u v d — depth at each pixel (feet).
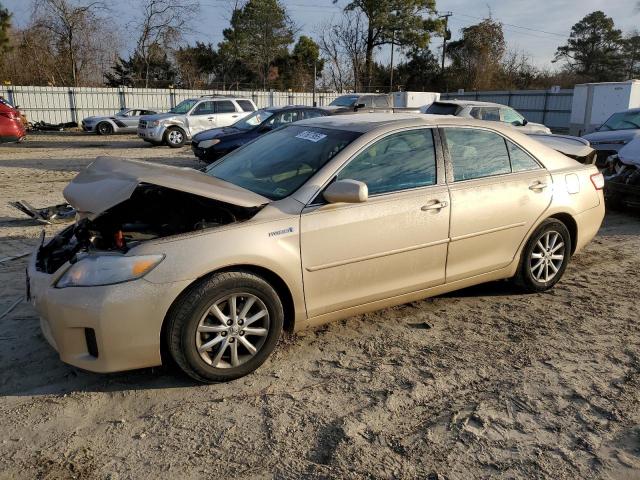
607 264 20.27
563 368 12.53
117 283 10.37
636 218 28.14
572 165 17.11
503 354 13.15
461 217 14.15
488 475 9.09
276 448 9.68
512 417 10.66
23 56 123.95
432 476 9.04
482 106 46.11
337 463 9.32
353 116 15.61
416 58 171.53
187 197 13.11
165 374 11.97
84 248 11.78
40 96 94.79
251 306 11.62
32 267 12.04
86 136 82.07
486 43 163.22
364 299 13.15
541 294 16.97
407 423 10.43
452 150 14.43
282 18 160.25
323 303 12.57
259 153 14.93
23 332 13.67
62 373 11.94
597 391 11.59
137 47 139.13
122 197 10.64
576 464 9.37
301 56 167.53
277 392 11.41
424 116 14.96
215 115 65.31
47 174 41.19
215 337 11.31
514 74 169.99
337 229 12.30
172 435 10.00
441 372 12.29
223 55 166.40
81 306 10.31
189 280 10.71
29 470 9.07
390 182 13.26
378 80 168.04
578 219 16.89
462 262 14.57
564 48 220.64
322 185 12.41
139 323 10.48
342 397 11.27
